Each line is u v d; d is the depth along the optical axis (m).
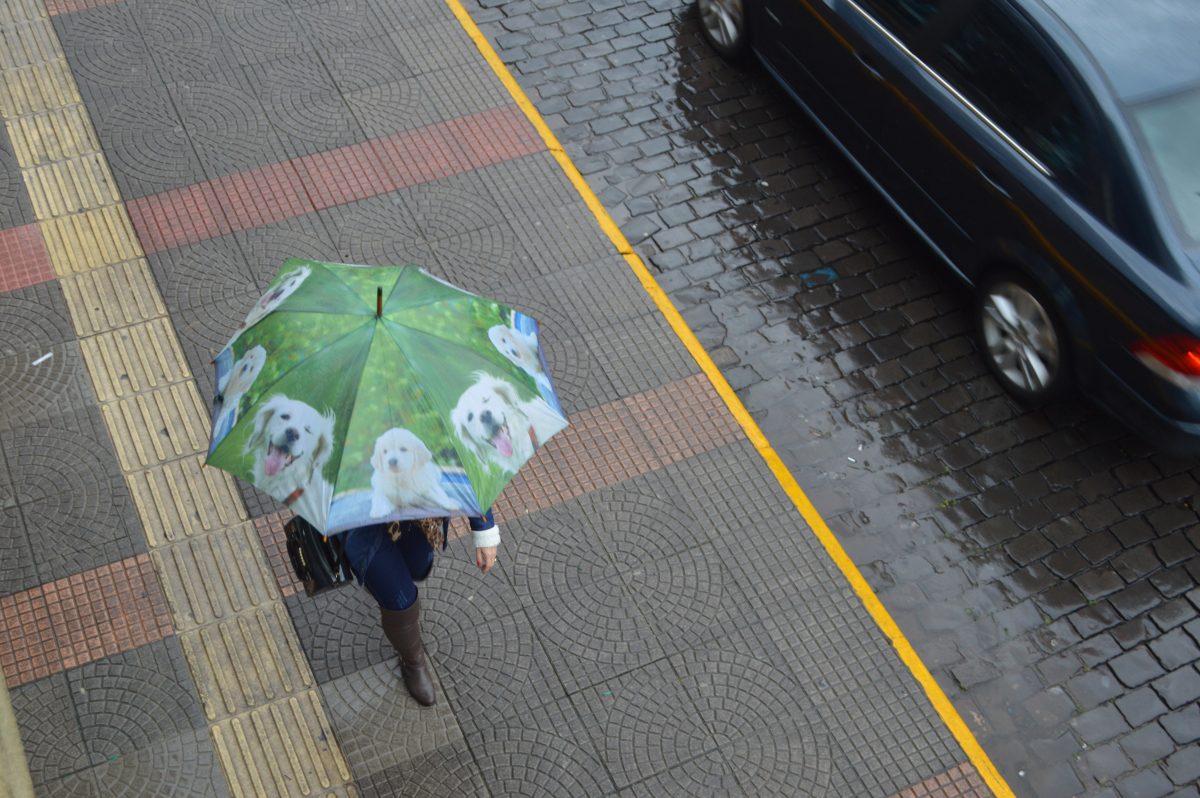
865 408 6.47
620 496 6.00
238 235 7.02
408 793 4.95
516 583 5.63
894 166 6.98
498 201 7.33
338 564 4.43
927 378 6.61
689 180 7.57
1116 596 5.77
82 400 6.22
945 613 5.67
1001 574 5.82
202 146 7.52
